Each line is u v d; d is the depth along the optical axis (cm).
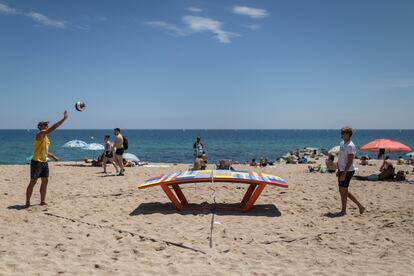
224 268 511
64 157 3984
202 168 1722
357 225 741
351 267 526
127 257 548
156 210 858
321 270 514
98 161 2095
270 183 816
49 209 844
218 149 6350
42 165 873
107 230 683
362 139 12388
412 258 561
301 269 518
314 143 9281
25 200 948
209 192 1092
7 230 676
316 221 770
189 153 5244
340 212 834
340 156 828
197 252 570
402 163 2572
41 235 649
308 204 924
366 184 1275
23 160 3859
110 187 1170
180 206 857
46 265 509
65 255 550
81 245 597
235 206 910
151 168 1952
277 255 574
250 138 13400
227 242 622
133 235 652
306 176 1562
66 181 1300
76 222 735
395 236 667
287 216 809
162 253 566
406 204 920
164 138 13162
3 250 563
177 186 902
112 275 480
